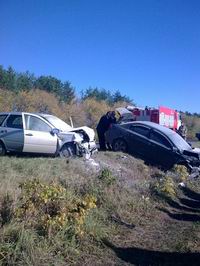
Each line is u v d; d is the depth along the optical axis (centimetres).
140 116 2817
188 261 796
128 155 1792
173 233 973
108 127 1930
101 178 1188
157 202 1242
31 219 754
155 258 797
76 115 4338
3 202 791
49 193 795
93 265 727
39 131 1464
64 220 765
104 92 6269
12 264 647
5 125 1467
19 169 1159
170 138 1822
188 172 1755
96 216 942
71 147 1509
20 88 5003
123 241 872
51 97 4425
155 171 1689
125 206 1083
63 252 731
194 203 1375
